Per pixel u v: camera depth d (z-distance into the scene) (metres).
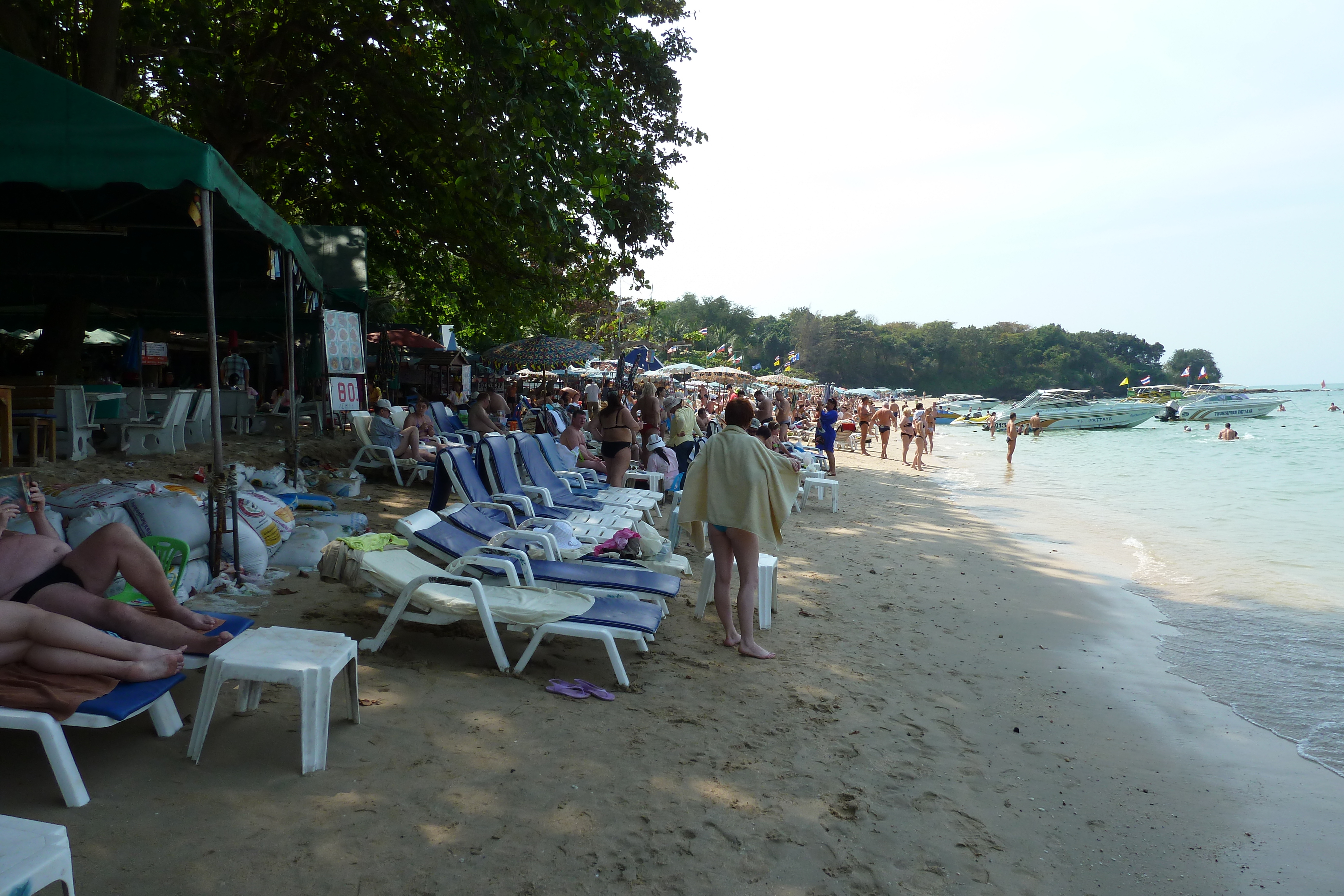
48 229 8.59
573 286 18.39
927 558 9.95
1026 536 12.70
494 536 5.55
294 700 3.95
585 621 4.63
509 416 23.11
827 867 3.10
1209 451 36.12
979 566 9.75
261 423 13.58
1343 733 5.02
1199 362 189.50
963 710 4.96
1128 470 26.27
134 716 3.43
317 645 3.53
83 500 5.16
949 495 18.17
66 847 2.00
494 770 3.51
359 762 3.42
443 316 28.34
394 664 4.59
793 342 157.38
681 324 126.06
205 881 2.56
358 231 14.32
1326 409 89.31
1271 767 4.51
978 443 41.53
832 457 19.05
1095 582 9.37
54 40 10.98
